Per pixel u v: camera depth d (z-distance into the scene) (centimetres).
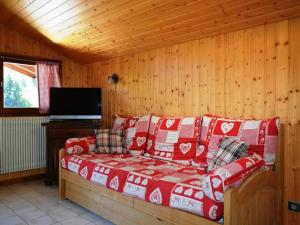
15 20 372
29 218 273
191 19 279
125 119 372
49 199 330
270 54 257
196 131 289
